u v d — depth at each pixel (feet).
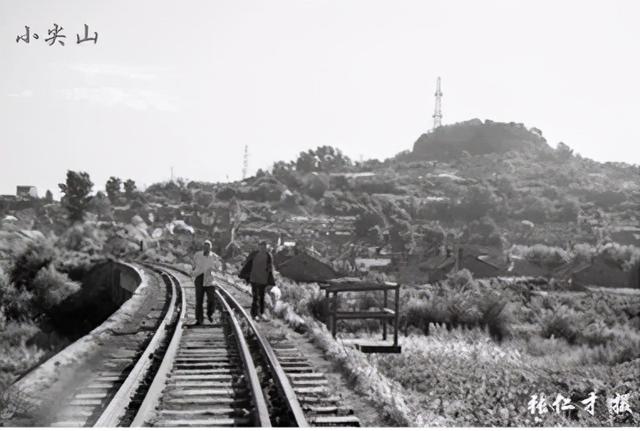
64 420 28.19
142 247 295.28
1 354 108.17
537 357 84.53
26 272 193.16
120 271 173.58
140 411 27.30
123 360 41.93
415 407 37.58
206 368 39.32
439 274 308.40
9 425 27.22
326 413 29.73
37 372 36.32
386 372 53.78
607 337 103.40
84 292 187.73
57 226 386.32
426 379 51.60
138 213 634.43
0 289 166.40
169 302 77.77
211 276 58.18
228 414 28.96
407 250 418.72
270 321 58.90
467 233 467.11
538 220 654.94
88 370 38.73
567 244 410.11
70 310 177.88
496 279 247.50
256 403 27.89
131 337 51.62
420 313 99.71
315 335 50.70
